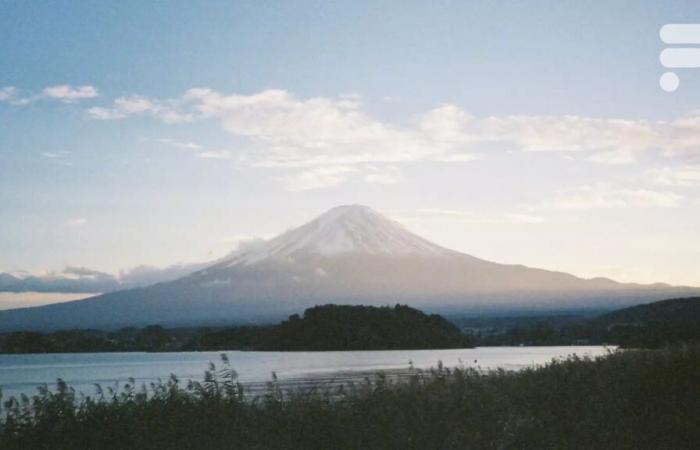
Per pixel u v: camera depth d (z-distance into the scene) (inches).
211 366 666.2
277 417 510.0
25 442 458.0
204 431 488.7
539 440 518.6
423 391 571.2
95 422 482.3
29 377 2084.2
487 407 556.1
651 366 676.7
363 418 513.7
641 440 532.1
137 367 2593.5
